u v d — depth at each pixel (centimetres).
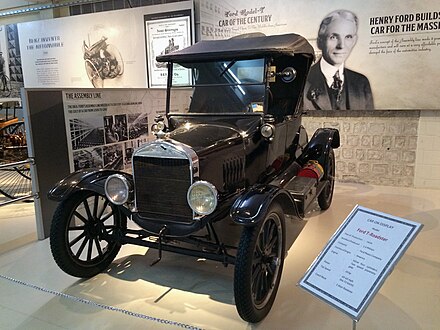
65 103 357
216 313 235
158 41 610
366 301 159
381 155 521
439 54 456
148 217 246
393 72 482
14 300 254
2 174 667
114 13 635
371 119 516
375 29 479
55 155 356
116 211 292
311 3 505
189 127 293
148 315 233
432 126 488
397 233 167
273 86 322
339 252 179
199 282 273
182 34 591
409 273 279
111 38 648
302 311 234
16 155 548
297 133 386
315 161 391
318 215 405
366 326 219
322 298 172
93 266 282
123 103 424
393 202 445
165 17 596
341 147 540
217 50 300
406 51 470
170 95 329
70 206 266
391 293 254
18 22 786
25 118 332
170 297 254
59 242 259
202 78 316
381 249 167
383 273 161
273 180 319
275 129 303
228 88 306
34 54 734
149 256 317
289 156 367
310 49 339
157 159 235
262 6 532
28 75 754
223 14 558
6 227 400
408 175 513
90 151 388
